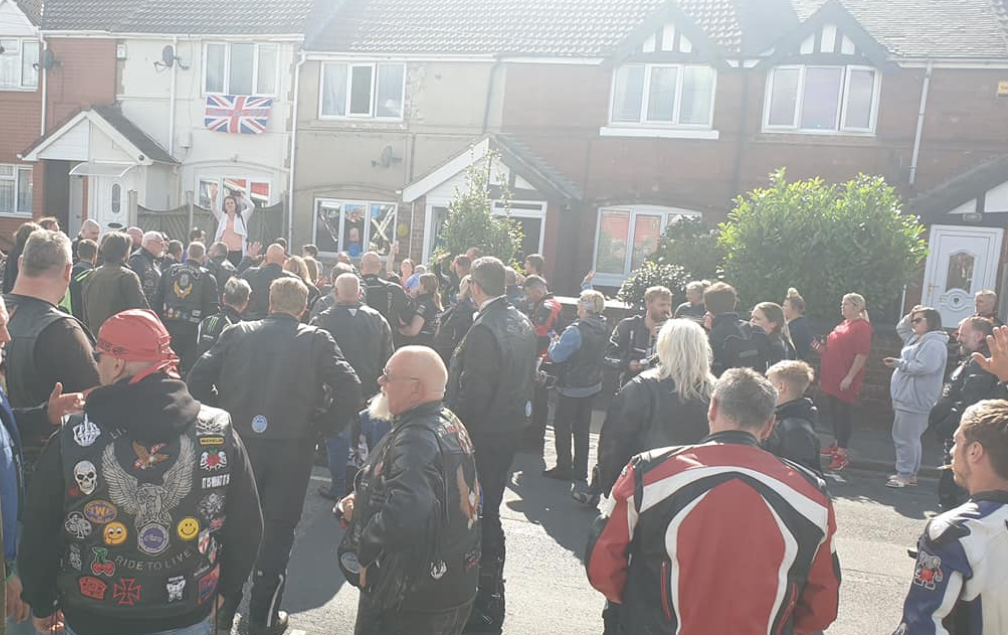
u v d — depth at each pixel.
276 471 4.39
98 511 2.51
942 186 16.09
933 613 2.48
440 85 19.11
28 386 3.43
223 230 17.41
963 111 16.23
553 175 18.16
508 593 5.18
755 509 2.45
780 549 2.43
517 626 4.72
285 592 5.00
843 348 8.91
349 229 20.00
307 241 20.27
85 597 2.55
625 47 17.58
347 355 6.41
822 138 16.86
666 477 2.54
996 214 15.26
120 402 2.56
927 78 16.31
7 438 2.82
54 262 3.59
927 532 2.57
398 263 19.22
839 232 11.10
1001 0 17.86
